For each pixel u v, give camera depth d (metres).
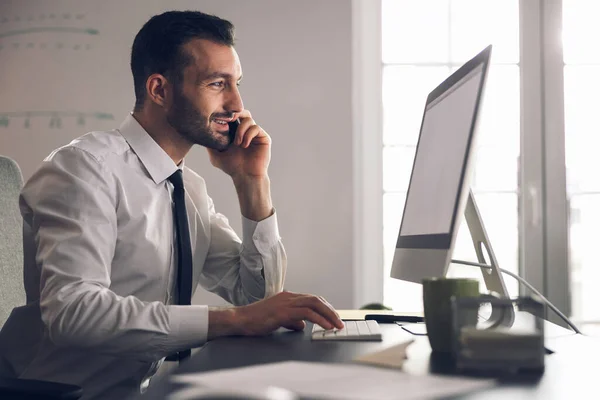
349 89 2.84
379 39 3.02
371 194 2.98
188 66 1.50
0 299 1.33
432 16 3.03
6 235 1.38
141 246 1.43
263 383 0.72
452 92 1.27
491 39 3.01
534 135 2.95
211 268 1.76
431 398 0.65
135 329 1.16
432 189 1.27
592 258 2.95
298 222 2.82
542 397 0.66
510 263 2.97
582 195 2.96
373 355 0.88
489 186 2.98
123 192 1.41
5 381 0.91
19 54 2.88
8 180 1.42
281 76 2.85
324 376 0.76
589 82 2.97
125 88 2.87
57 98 2.88
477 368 0.79
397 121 3.03
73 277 1.23
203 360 0.91
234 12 2.86
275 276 1.70
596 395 0.67
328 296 2.81
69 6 2.88
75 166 1.35
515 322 0.82
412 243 1.35
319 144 2.83
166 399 0.65
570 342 1.06
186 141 1.57
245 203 1.70
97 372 1.40
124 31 2.88
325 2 2.85
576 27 2.97
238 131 1.69
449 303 0.93
